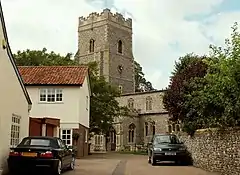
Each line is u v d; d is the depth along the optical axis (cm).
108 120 4788
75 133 3362
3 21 1667
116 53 8144
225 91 1742
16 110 1889
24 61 4744
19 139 1947
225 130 1767
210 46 1936
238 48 1700
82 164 2561
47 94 3422
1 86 1672
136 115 7019
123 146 6675
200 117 2295
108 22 8062
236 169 1623
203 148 2181
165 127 6738
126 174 1906
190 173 1933
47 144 1817
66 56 4941
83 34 8406
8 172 1761
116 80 8062
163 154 2491
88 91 3956
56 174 1792
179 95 2948
